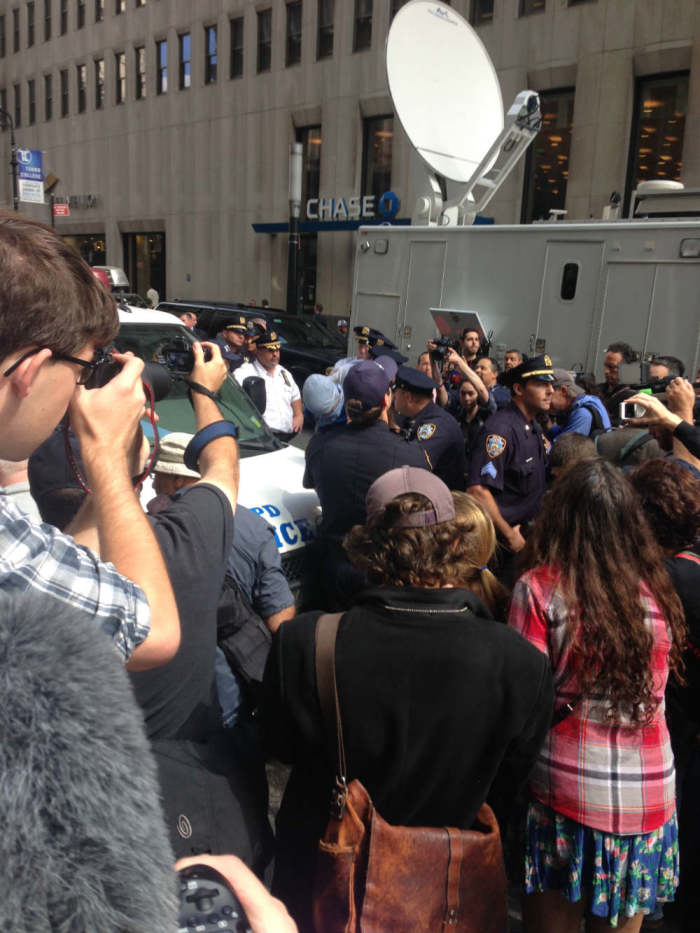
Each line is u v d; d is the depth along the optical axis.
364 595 1.64
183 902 0.86
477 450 4.09
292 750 1.64
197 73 28.02
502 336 8.62
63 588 0.81
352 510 3.21
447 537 1.67
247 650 2.28
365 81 22.91
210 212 28.58
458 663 1.54
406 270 9.45
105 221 33.47
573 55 18.64
